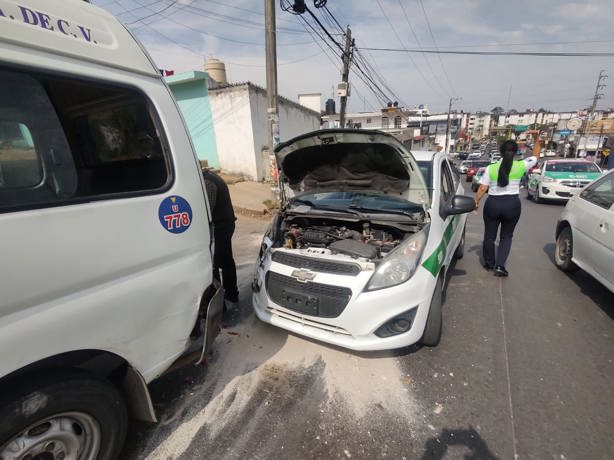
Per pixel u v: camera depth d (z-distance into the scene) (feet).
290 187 11.16
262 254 9.73
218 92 36.11
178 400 7.07
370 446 5.94
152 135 5.20
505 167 12.07
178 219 5.43
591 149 99.66
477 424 6.38
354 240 8.93
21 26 3.76
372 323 7.30
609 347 8.80
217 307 6.61
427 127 162.30
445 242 9.32
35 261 3.69
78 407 4.41
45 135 4.09
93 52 4.50
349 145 8.77
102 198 4.40
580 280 13.24
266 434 6.20
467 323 10.06
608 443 5.93
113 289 4.56
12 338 3.59
